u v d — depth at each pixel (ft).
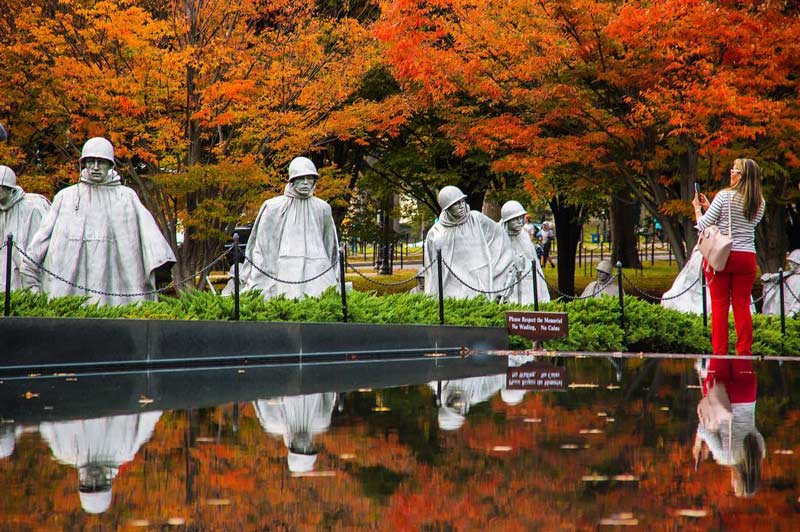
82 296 53.47
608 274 110.73
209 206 84.99
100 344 47.67
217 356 50.78
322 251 69.00
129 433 29.91
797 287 86.48
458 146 90.12
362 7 104.01
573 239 123.44
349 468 25.05
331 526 19.92
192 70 81.25
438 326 57.36
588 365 49.78
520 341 60.18
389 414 33.50
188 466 25.30
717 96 73.87
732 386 40.52
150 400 36.81
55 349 46.57
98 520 20.26
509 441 28.45
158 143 80.12
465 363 51.19
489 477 24.03
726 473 24.14
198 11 82.94
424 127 109.50
